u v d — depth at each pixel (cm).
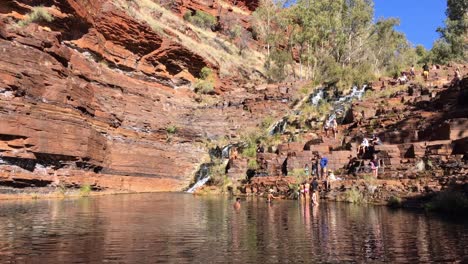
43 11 3494
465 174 1731
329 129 3344
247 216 1523
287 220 1380
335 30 6656
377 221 1302
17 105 2502
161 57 4941
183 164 4062
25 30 2934
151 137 4006
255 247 922
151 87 4725
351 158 2612
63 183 2720
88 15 3988
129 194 3128
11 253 866
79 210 1784
